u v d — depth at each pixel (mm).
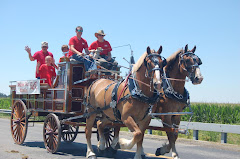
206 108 17688
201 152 8883
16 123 10086
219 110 17609
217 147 9805
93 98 7879
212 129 10766
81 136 12961
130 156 8172
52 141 8320
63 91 8438
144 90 6371
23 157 7449
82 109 8617
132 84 6492
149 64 6141
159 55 6262
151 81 6180
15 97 10789
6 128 15336
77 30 9492
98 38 9516
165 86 7367
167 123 7258
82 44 9625
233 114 17062
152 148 9617
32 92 9445
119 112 6930
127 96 6441
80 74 8594
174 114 6984
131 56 7203
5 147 9141
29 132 13875
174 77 7574
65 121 8250
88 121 7895
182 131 7035
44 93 9289
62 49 10641
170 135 7176
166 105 7324
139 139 6211
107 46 9570
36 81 9266
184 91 7629
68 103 8305
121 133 13727
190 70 7254
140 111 6391
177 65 7566
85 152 8688
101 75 8398
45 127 8656
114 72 8484
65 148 9461
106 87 7457
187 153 8711
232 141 11531
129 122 6367
